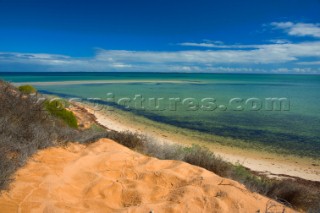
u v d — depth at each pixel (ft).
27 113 21.72
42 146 18.22
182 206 13.42
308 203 19.15
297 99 127.24
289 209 15.05
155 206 13.21
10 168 13.91
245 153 44.11
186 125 65.31
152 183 15.87
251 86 236.84
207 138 53.47
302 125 67.21
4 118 19.39
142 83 255.29
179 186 15.78
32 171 14.84
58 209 12.12
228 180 16.76
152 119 71.61
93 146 21.06
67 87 182.80
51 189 13.52
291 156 43.24
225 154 42.98
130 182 15.64
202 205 13.71
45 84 214.69
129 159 18.74
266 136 56.03
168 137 52.60
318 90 193.67
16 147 16.67
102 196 14.10
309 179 33.53
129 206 13.52
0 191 12.42
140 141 24.73
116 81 295.28
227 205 13.87
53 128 21.70
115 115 74.79
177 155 23.32
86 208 12.83
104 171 16.70
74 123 35.24
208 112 85.20
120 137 24.56
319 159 42.06
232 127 64.08
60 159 17.12
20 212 11.36
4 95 23.00
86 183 15.15
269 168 37.09
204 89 183.52
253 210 13.84
